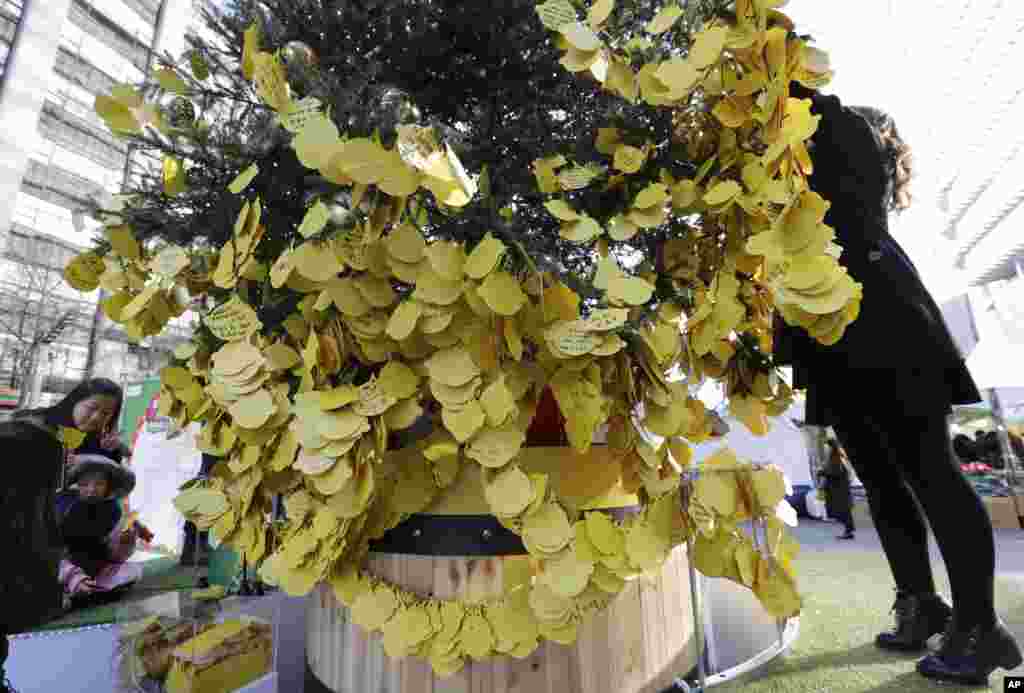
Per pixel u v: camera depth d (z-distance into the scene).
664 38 0.70
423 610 0.66
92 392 2.66
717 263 0.84
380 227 0.55
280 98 0.51
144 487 3.41
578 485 0.73
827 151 1.01
